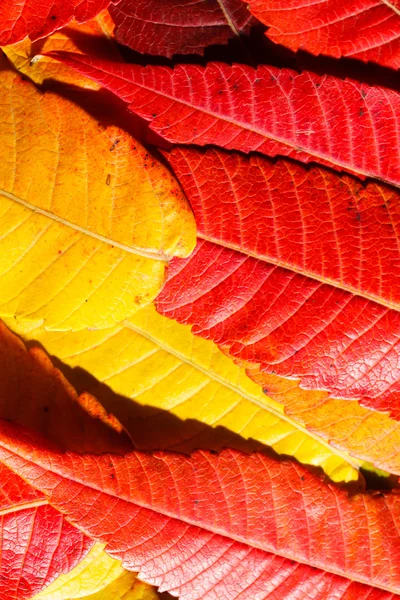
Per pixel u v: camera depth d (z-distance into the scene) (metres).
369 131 0.21
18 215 0.21
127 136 0.21
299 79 0.21
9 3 0.21
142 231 0.21
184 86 0.21
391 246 0.21
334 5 0.21
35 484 0.21
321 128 0.21
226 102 0.21
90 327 0.21
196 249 0.21
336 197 0.21
